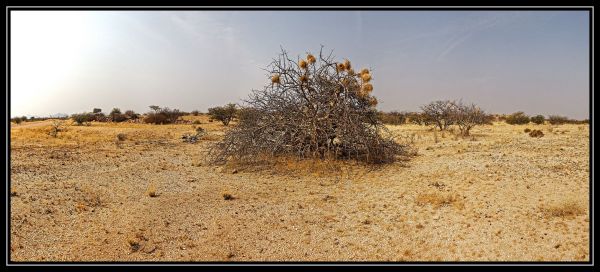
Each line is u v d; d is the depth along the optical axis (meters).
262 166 12.80
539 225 6.71
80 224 7.44
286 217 7.90
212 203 8.94
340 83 13.46
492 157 12.95
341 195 9.48
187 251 6.38
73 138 23.20
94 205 8.65
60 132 26.86
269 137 13.78
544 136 22.19
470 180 9.76
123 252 6.31
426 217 7.55
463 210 7.71
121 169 13.08
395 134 25.22
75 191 9.60
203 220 7.76
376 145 13.20
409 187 9.78
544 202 7.76
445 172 10.91
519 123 45.06
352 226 7.34
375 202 8.74
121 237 6.87
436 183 9.67
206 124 45.72
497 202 7.97
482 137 22.97
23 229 6.97
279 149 13.67
